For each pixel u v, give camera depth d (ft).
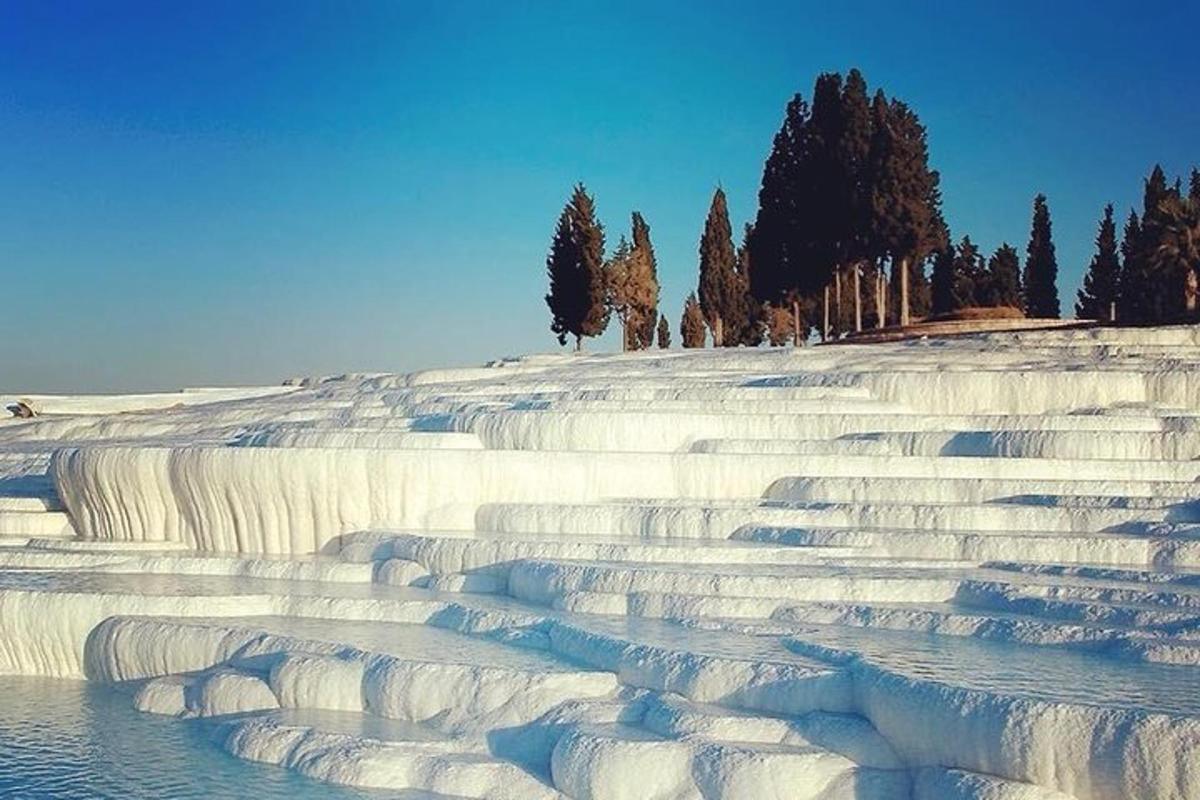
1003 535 71.46
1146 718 37.42
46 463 119.75
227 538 89.20
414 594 72.28
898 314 300.61
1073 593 58.75
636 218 276.41
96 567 82.94
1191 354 118.01
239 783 50.62
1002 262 313.73
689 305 316.60
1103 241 303.48
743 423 96.68
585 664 55.57
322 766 51.06
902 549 72.08
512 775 48.19
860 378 107.55
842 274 231.91
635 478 89.10
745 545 74.43
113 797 49.16
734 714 47.21
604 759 45.32
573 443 95.91
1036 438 89.20
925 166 215.31
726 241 263.90
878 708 44.19
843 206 215.31
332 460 86.94
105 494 93.35
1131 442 88.22
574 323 248.52
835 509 79.56
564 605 64.64
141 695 62.75
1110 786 37.58
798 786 42.52
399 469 86.69
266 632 64.23
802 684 47.19
